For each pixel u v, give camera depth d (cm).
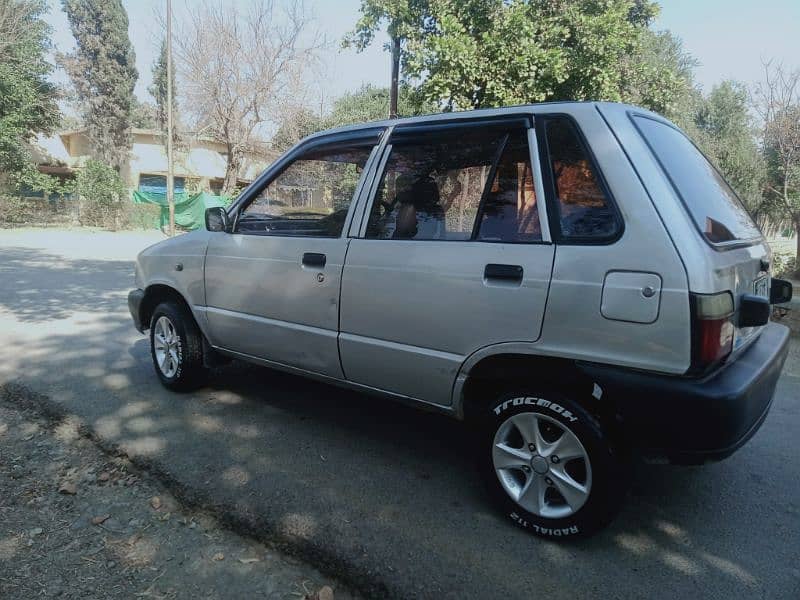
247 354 405
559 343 259
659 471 355
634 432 248
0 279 1019
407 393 321
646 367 239
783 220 2791
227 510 294
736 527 294
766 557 269
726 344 241
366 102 2931
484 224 288
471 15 914
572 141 268
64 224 2594
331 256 340
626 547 274
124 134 3350
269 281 374
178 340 446
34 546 262
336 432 396
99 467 337
